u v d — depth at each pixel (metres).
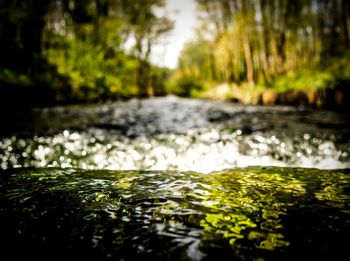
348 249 2.53
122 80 33.59
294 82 25.69
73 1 31.84
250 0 34.75
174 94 60.38
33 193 3.76
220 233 2.76
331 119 13.92
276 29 33.81
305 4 31.72
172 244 2.58
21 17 24.78
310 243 2.61
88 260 2.36
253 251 2.48
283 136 10.29
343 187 4.05
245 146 8.87
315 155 7.54
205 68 63.69
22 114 14.95
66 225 2.91
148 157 7.58
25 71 22.53
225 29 39.25
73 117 14.92
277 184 4.16
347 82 18.88
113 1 38.16
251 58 34.66
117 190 3.85
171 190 3.85
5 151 7.81
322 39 31.34
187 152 8.13
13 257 2.38
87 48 28.00
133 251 2.48
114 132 11.28
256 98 26.88
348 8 28.70
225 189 3.92
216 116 16.58
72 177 4.50
